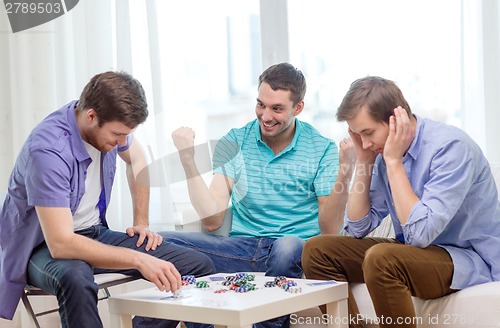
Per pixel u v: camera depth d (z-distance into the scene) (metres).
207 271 2.47
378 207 2.37
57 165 2.21
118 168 3.29
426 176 2.18
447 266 2.10
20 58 3.29
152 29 3.27
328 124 3.15
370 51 3.11
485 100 2.99
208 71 3.32
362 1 3.11
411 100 3.08
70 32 3.33
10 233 2.33
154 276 2.08
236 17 3.30
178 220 3.27
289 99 2.69
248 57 3.29
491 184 2.21
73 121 2.29
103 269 2.39
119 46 3.27
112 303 2.10
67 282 2.09
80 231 2.44
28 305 2.35
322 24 3.17
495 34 2.98
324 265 2.31
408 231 2.11
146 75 3.30
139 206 2.69
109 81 2.22
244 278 2.24
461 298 2.06
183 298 2.03
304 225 2.73
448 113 3.05
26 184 2.21
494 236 2.20
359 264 2.30
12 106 3.31
